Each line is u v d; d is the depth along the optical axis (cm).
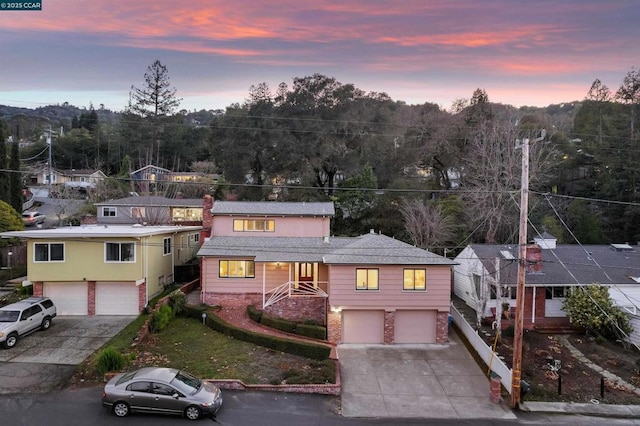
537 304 2652
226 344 2147
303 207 3064
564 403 1762
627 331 2342
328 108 4888
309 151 4662
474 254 2886
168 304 2519
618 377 1998
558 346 2328
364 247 2439
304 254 2577
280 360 1997
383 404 1711
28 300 2300
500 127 4225
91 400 1597
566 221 3938
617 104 4672
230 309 2619
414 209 3762
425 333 2366
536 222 3794
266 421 1520
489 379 1958
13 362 1866
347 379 1920
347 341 2355
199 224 4253
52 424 1426
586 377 1989
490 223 3538
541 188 4269
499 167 3947
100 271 2497
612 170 4119
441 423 1588
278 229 2961
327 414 1608
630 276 2675
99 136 8831
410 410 1673
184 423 1469
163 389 1499
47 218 5266
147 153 6550
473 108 4838
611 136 4319
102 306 2556
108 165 7725
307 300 2528
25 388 1661
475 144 4184
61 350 1997
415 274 2347
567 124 6475
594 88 5103
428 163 4731
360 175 4325
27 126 11831
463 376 1981
